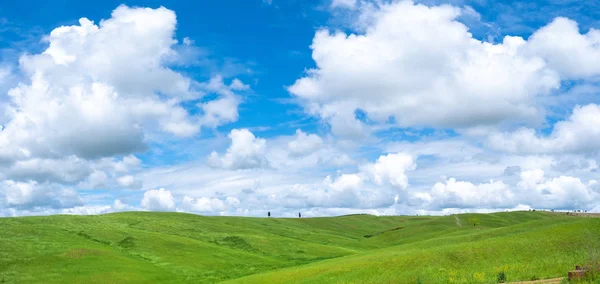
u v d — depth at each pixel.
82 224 110.75
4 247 80.00
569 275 29.02
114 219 126.88
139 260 81.06
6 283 62.22
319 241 137.00
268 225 169.00
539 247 46.47
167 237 103.62
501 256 45.53
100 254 78.81
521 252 45.75
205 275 73.88
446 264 45.41
